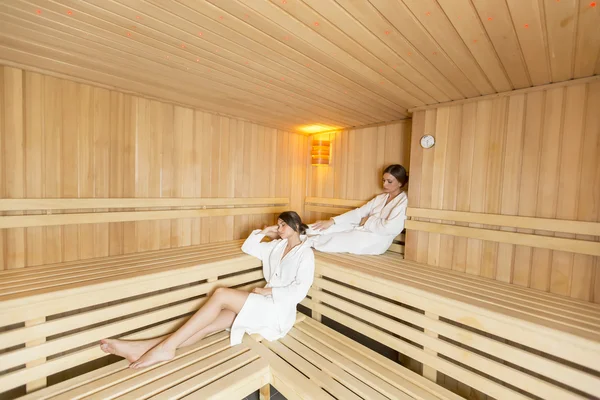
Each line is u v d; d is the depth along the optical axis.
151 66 1.74
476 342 1.50
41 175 1.92
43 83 1.90
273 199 3.32
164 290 2.42
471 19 1.15
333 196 3.41
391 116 2.72
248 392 1.54
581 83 1.67
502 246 1.95
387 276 1.95
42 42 1.46
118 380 1.43
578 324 1.33
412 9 1.11
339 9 1.12
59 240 2.03
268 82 1.95
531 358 1.34
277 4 1.10
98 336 1.62
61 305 1.50
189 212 2.63
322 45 1.42
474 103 2.07
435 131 2.26
